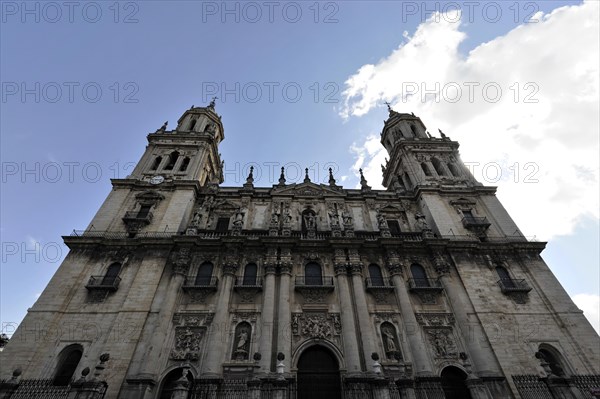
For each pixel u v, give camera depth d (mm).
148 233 29156
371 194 35938
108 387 19953
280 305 24344
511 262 28703
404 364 22375
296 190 36250
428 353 23312
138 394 19453
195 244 27812
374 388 19047
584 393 19469
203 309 24469
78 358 22047
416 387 21000
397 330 24250
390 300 25969
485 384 21078
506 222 32281
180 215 30672
